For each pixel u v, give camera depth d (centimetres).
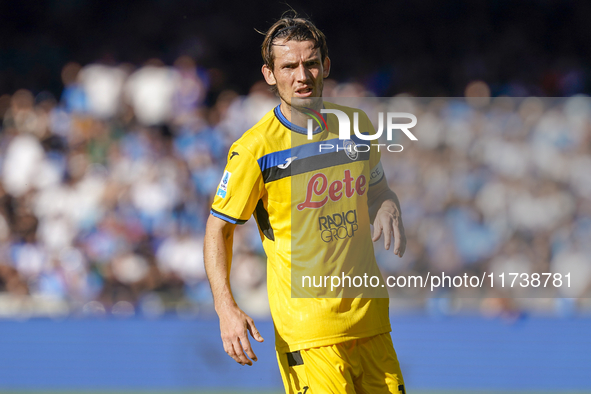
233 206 1012
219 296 973
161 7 4441
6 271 2933
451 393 2483
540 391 2480
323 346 1024
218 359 2625
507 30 4350
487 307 2512
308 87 1015
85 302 2766
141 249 2923
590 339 2488
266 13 4375
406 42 4319
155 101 3488
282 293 1051
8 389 2633
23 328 2695
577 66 4088
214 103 3812
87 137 3322
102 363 2656
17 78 4091
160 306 2727
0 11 4391
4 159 3212
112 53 4234
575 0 4347
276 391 2567
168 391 2600
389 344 1081
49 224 3003
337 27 4391
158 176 3045
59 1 4475
